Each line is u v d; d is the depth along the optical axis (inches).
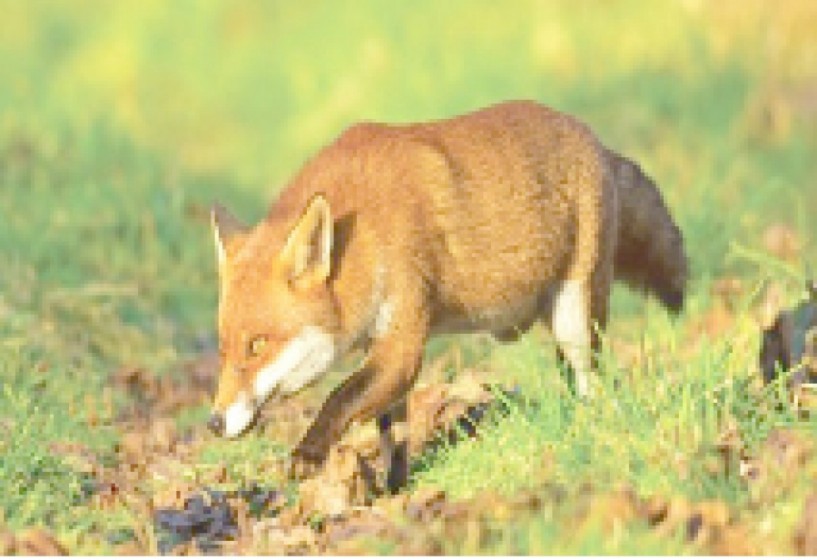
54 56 1187.9
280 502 457.4
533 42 1004.6
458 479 442.9
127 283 701.3
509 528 384.5
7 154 834.2
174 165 892.0
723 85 882.8
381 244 443.8
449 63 1011.9
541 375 490.3
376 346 447.5
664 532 375.6
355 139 463.2
